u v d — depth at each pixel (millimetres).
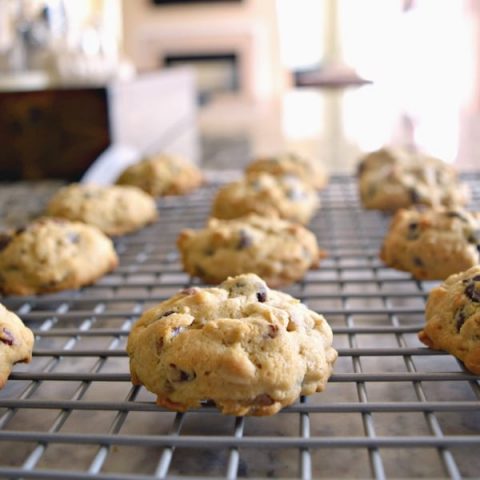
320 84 1857
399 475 287
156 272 446
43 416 340
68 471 275
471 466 289
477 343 344
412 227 448
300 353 335
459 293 364
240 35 1693
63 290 441
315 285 446
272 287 437
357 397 344
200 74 1737
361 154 727
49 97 674
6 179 699
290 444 279
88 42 792
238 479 282
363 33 1808
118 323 409
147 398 348
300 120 982
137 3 1698
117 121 688
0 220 544
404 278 430
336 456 301
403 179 531
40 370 368
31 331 369
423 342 361
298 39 1842
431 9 1319
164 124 871
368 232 503
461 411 314
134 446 313
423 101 1196
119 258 482
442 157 694
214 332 335
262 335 334
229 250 444
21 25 781
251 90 1724
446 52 1294
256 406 319
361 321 404
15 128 685
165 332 339
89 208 520
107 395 351
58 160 689
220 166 704
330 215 540
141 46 1718
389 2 1648
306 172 597
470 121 897
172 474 294
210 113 1149
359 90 1503
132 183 597
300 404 317
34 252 442
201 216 551
